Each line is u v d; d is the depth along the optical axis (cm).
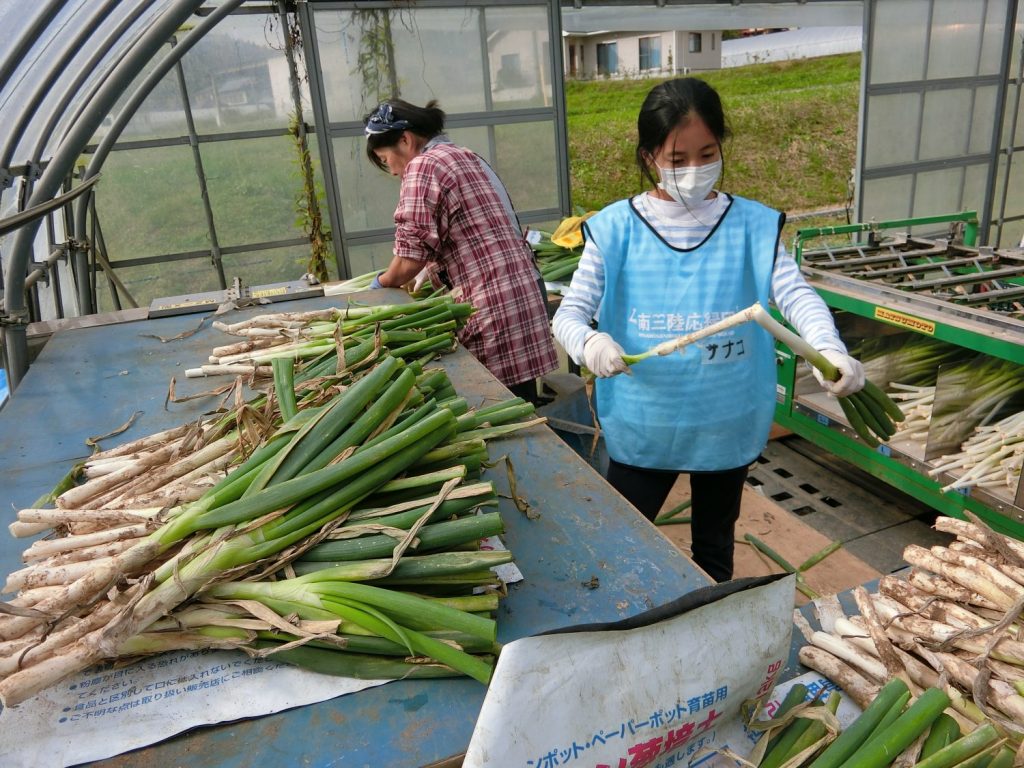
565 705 78
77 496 137
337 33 484
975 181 673
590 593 116
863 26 588
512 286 282
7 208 335
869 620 110
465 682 100
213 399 193
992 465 278
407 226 273
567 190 574
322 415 124
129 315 281
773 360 202
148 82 343
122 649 102
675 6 600
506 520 137
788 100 1620
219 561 105
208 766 89
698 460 200
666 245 188
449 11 502
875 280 325
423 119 285
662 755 87
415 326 226
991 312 265
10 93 300
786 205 1309
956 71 626
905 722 88
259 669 103
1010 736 91
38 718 96
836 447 343
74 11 286
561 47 535
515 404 175
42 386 210
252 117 485
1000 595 107
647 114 174
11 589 108
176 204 488
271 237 515
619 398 204
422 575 107
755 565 250
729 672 88
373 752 90
